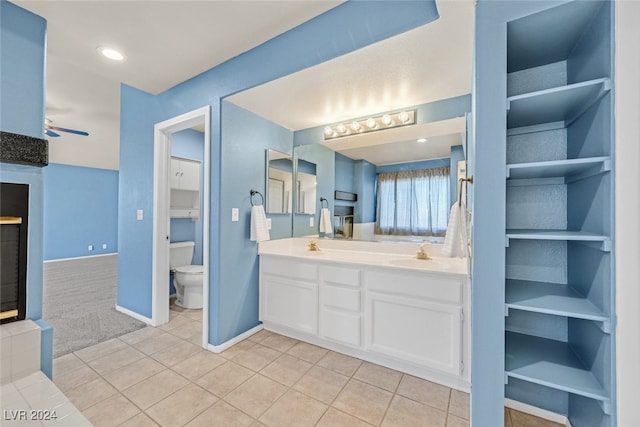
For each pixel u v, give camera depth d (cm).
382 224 254
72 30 182
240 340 240
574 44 119
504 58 106
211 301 225
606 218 96
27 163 160
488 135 107
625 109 89
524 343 133
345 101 228
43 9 163
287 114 259
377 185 258
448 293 174
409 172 243
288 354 218
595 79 102
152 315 270
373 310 201
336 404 161
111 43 196
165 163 274
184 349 224
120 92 309
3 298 152
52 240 606
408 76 188
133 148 293
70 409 118
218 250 223
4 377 137
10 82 156
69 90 309
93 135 465
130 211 295
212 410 155
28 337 145
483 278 108
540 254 139
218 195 223
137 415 150
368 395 170
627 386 88
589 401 115
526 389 146
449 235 189
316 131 292
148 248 277
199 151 387
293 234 306
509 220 143
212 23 177
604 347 97
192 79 241
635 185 86
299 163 302
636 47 85
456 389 176
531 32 111
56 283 420
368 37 154
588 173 109
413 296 186
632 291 86
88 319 282
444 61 170
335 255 245
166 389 173
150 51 206
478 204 108
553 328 137
